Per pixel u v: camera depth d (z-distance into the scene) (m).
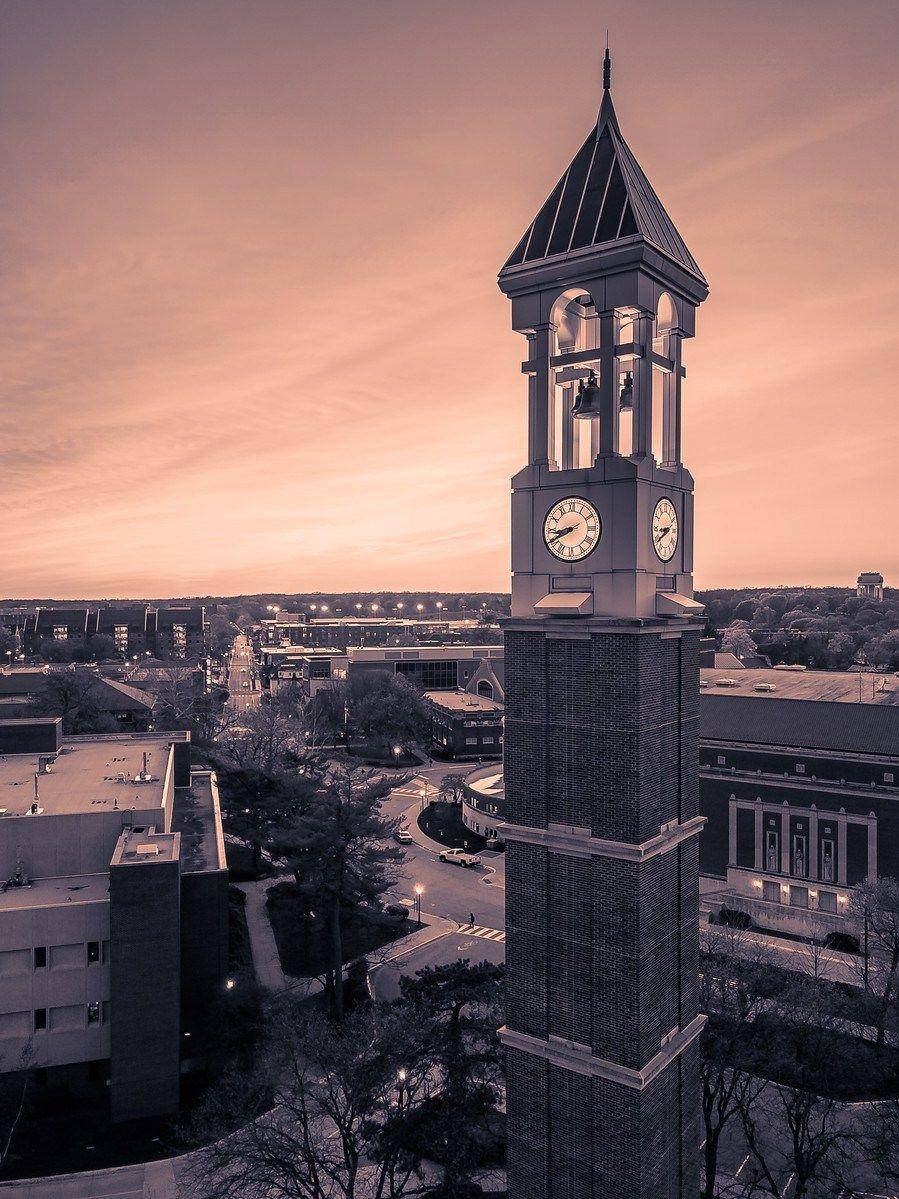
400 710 153.12
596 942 26.66
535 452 29.02
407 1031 38.47
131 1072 47.25
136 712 132.50
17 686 144.75
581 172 29.34
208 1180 37.84
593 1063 26.39
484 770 121.44
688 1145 29.17
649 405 27.55
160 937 47.91
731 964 44.28
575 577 27.84
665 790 27.70
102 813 55.41
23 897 51.00
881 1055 49.03
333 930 59.84
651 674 26.75
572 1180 27.17
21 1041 48.28
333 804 65.19
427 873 90.25
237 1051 53.28
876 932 59.75
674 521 29.27
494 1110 39.56
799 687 110.69
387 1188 40.94
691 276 29.52
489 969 41.81
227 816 88.62
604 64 30.27
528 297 29.11
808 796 75.44
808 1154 38.69
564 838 27.11
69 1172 42.59
